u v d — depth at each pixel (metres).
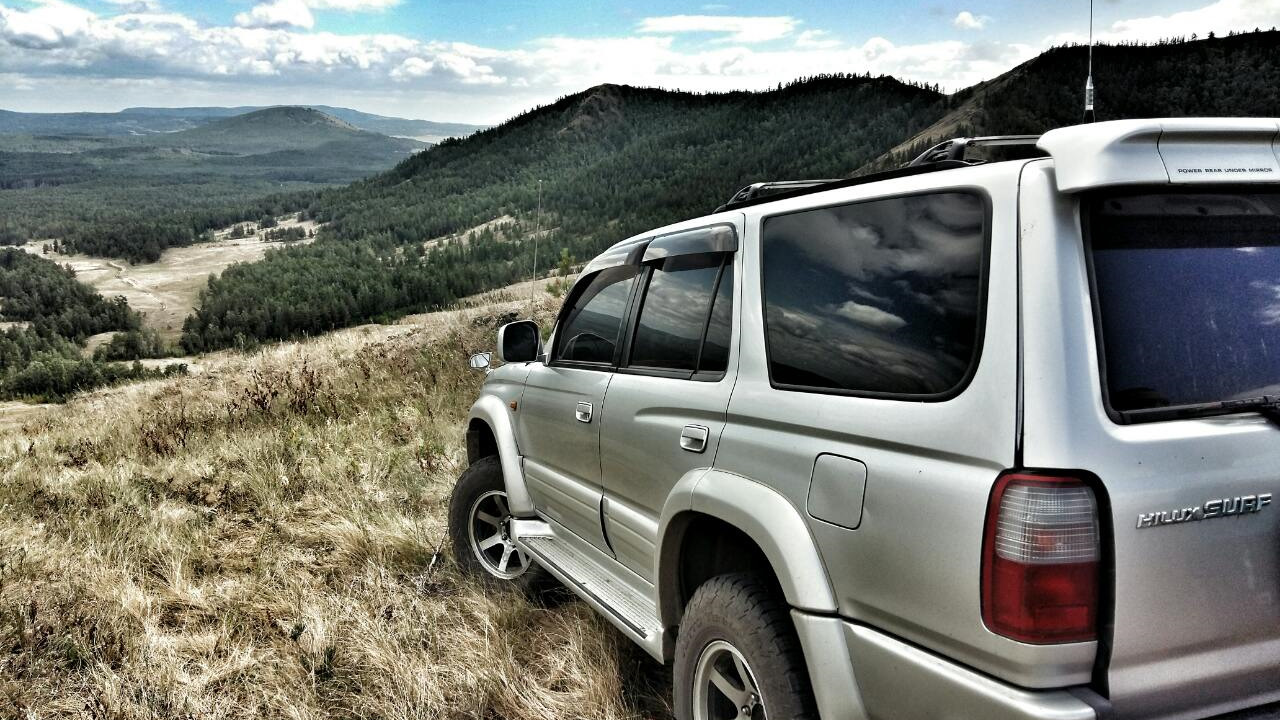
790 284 2.31
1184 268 1.74
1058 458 1.57
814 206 2.31
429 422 8.12
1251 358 1.76
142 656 3.65
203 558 4.91
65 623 3.94
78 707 3.26
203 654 3.74
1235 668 1.70
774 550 2.09
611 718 3.05
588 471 3.29
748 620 2.17
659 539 2.61
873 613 1.91
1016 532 1.58
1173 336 1.70
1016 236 1.71
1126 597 1.58
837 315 2.12
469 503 4.30
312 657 3.59
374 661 3.49
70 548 5.09
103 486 6.48
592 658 3.41
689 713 2.48
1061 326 1.62
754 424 2.30
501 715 3.21
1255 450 1.70
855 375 2.02
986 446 1.66
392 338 15.79
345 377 11.21
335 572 4.72
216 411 10.15
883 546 1.85
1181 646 1.65
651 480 2.78
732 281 2.57
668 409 2.68
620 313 3.23
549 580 4.23
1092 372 1.61
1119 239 1.70
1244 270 1.80
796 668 2.09
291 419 9.00
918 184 2.01
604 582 3.23
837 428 2.00
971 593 1.66
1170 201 1.75
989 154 2.02
